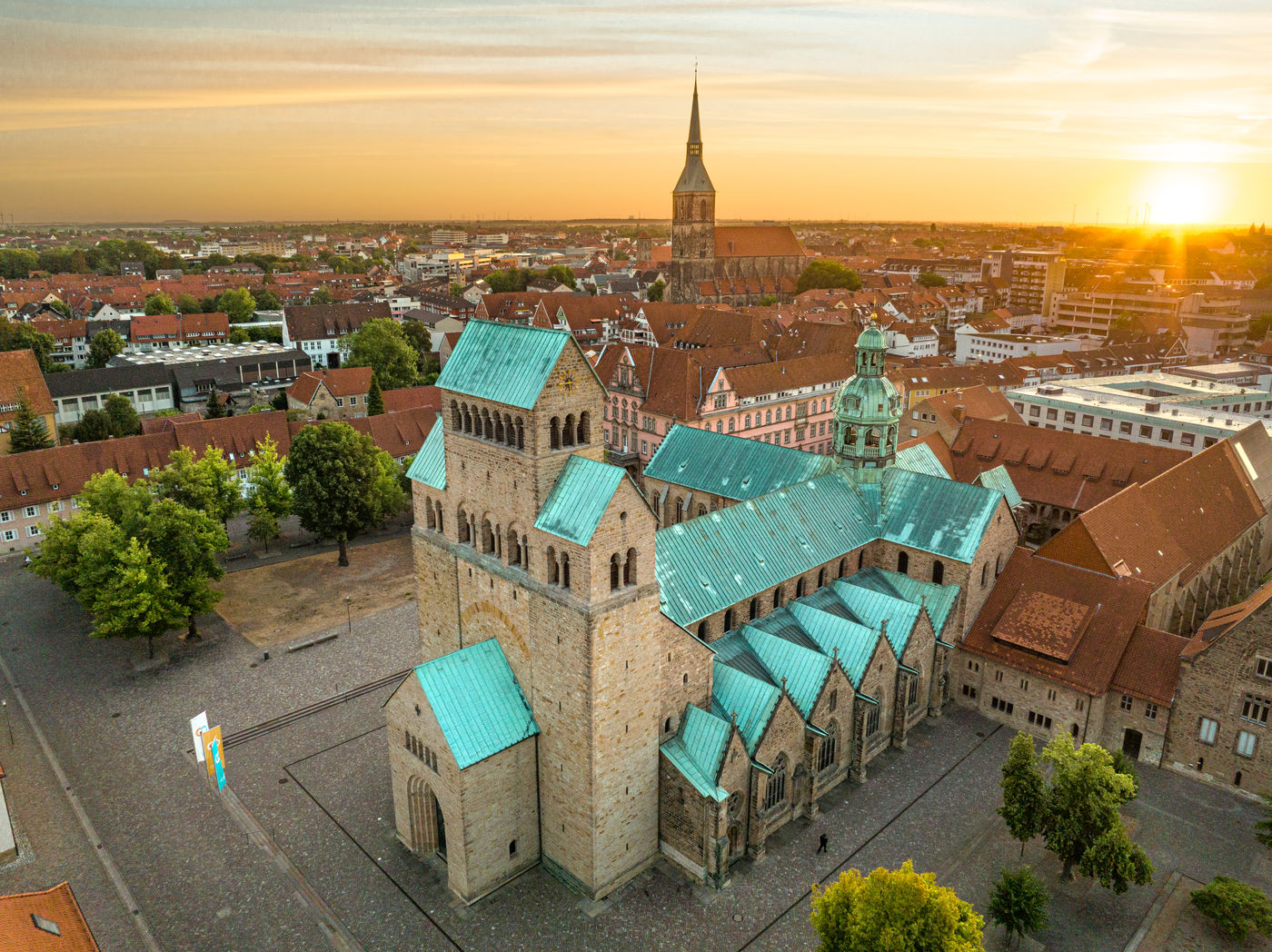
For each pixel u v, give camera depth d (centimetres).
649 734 5703
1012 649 7538
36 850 6069
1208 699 6675
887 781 6800
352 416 16050
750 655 6806
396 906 5591
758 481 9106
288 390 16800
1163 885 5809
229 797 6619
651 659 5550
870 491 8456
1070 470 11319
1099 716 7106
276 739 7338
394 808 6147
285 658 8638
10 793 6650
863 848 6100
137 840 6169
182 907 5578
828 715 6412
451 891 5706
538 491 5341
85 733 7400
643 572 5375
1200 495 9688
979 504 7844
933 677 7600
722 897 5662
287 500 11056
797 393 15700
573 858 5691
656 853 6038
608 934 5372
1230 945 5353
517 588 5616
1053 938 5406
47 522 11462
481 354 5806
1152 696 6900
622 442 15838
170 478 10381
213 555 9031
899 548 8062
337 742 7294
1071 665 7238
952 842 6156
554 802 5731
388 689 8100
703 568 6869
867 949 4300
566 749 5512
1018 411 14888
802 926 5438
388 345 19150
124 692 8025
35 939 4062
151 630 8375
